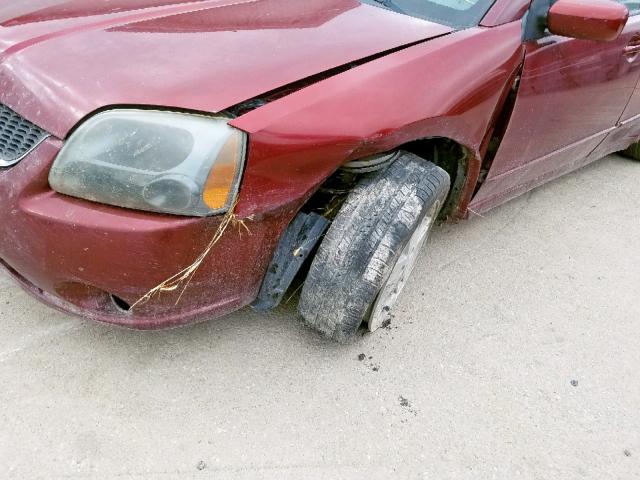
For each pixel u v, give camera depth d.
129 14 1.99
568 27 2.22
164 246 1.53
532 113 2.39
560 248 3.03
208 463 1.73
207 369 2.01
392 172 1.91
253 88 1.64
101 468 1.67
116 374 1.95
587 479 1.87
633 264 2.99
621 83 2.94
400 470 1.79
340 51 1.86
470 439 1.93
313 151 1.64
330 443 1.83
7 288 2.21
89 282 1.62
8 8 2.03
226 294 1.76
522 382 2.18
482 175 2.44
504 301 2.58
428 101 1.85
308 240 1.83
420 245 2.27
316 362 2.10
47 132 1.57
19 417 1.77
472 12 2.26
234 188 1.56
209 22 1.94
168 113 1.55
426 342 2.27
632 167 4.14
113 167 1.51
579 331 2.48
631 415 2.12
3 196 1.59
